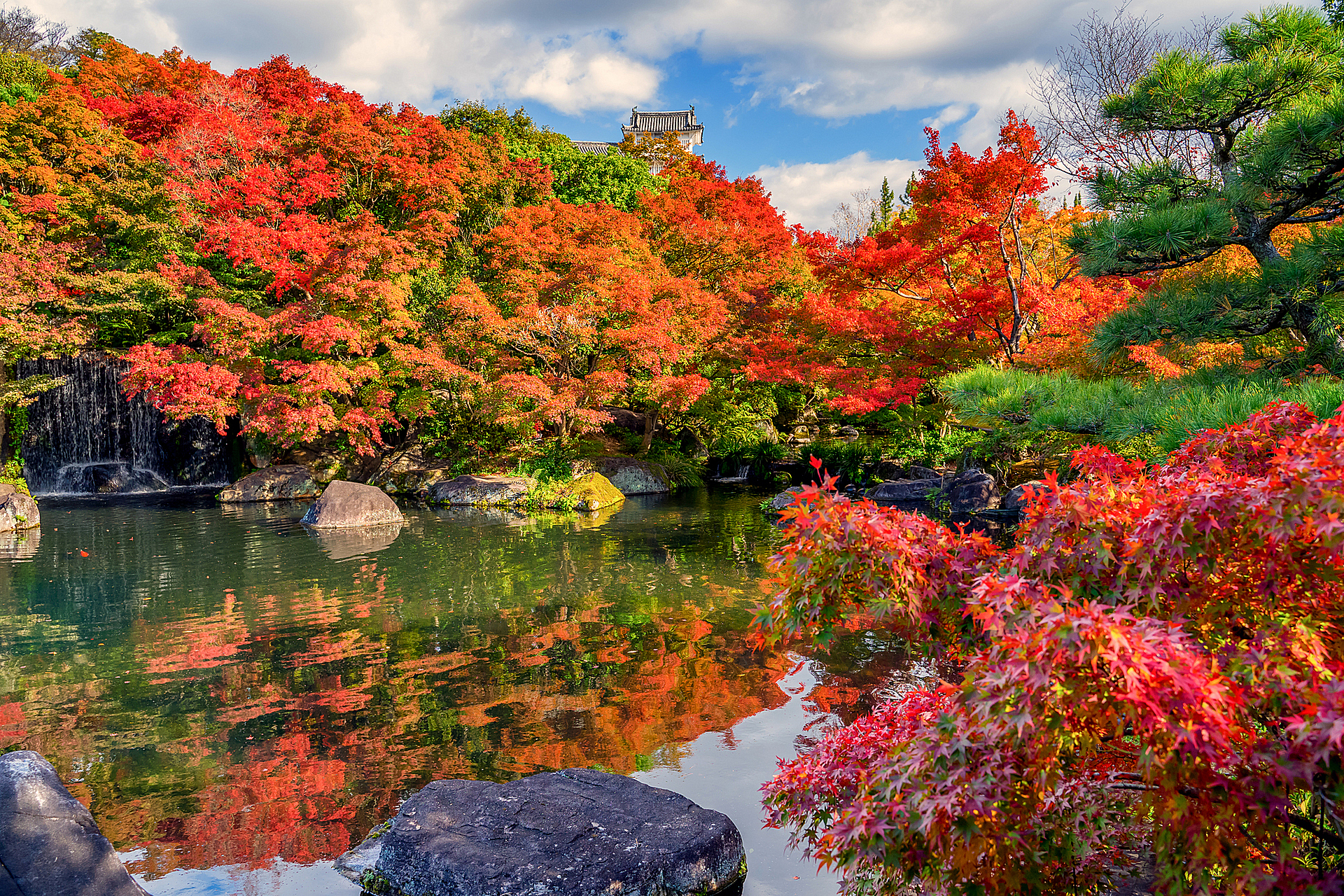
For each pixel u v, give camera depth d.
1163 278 10.27
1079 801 2.71
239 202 24.38
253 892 4.06
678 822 4.23
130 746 6.02
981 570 2.93
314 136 27.92
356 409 23.72
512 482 22.45
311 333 21.44
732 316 26.28
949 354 20.53
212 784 5.36
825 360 23.08
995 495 17.59
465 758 5.71
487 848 4.00
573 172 37.56
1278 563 2.43
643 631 8.98
